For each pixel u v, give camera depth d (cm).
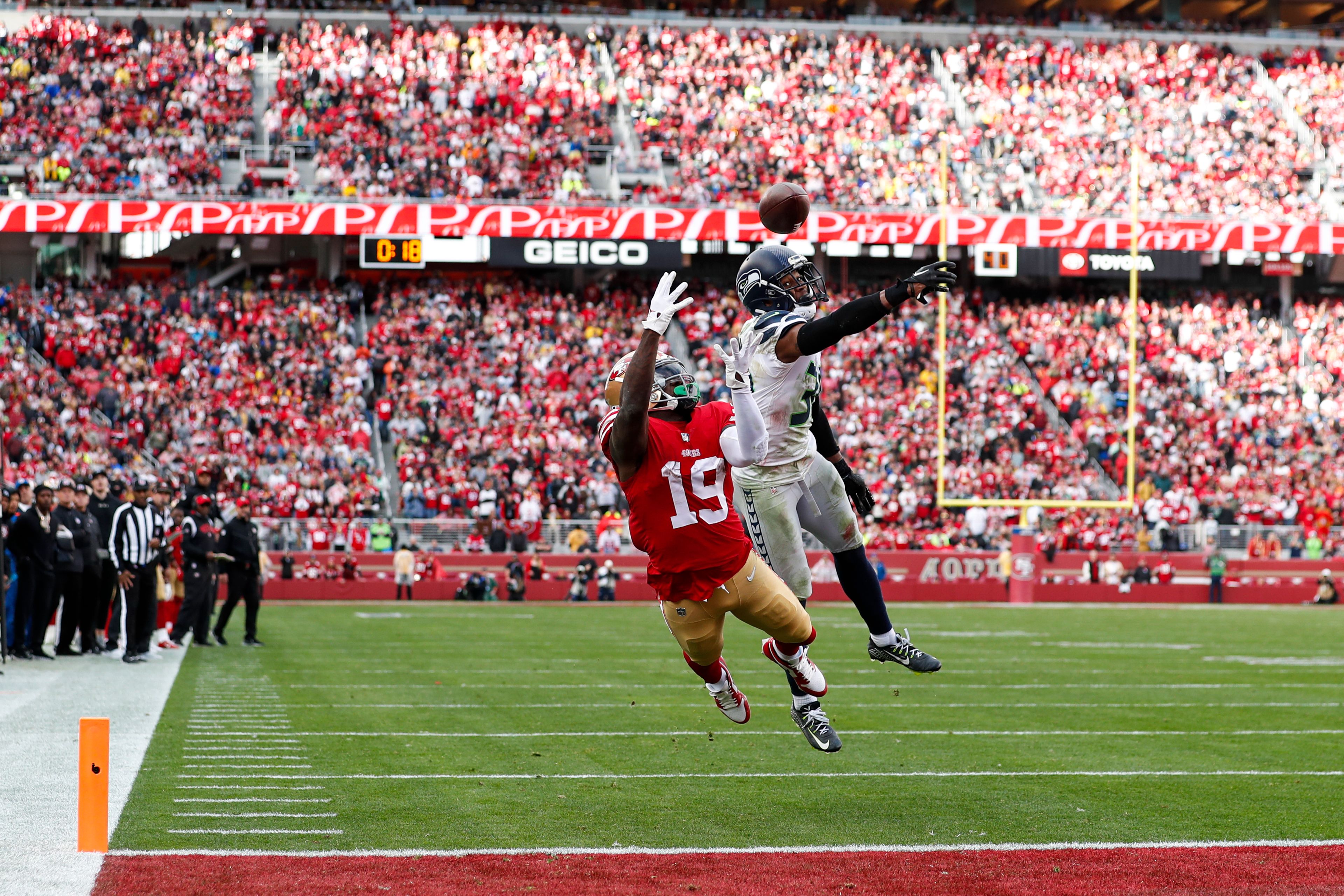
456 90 9531
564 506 7938
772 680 3531
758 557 1672
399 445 8119
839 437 8412
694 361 8888
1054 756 2333
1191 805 1914
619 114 9744
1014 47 10169
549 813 1827
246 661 3869
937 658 4219
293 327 8581
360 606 6900
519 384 8544
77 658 3797
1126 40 10369
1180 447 8644
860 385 8688
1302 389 9069
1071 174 9575
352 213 8519
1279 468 8588
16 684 3097
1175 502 8369
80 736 1553
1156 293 9600
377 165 9081
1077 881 1493
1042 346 9031
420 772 2112
